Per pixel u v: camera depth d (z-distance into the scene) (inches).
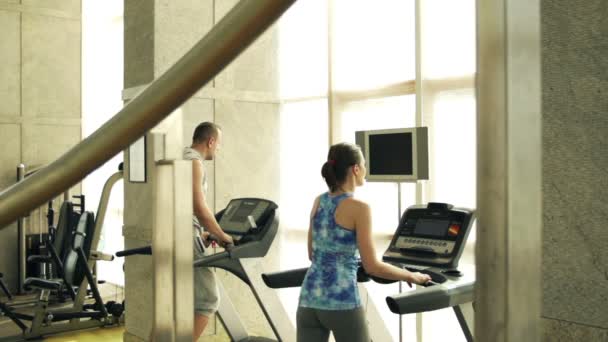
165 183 40.5
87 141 34.0
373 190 198.8
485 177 23.1
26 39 329.4
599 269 85.4
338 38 208.5
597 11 84.3
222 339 215.8
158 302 40.8
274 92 226.1
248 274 161.6
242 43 28.2
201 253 159.3
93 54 345.7
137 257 213.9
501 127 22.6
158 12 200.1
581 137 86.7
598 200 85.1
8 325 260.2
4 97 323.6
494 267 23.1
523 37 22.6
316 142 217.3
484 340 23.6
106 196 239.6
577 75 86.7
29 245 317.7
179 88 30.4
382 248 196.4
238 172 217.2
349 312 115.3
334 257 116.6
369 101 200.1
